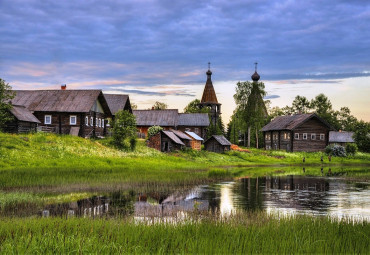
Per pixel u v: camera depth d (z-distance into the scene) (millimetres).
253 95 108625
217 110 138875
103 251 10906
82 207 22625
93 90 67188
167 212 21281
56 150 48281
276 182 38938
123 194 28141
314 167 64938
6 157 40750
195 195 28984
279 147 100812
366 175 47625
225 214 18438
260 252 11039
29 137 51656
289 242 11773
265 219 16688
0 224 14195
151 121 105438
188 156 69438
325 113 154250
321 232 13477
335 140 122438
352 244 12031
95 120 69750
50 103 65000
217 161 71562
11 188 27656
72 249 11070
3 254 10430
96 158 48125
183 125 109562
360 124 101625
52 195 26484
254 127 114188
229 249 11094
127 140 63906
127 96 82125
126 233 12781
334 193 31094
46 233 12523
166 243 11734
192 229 13633
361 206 24875
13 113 55656
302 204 25562
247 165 68562
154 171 42938
